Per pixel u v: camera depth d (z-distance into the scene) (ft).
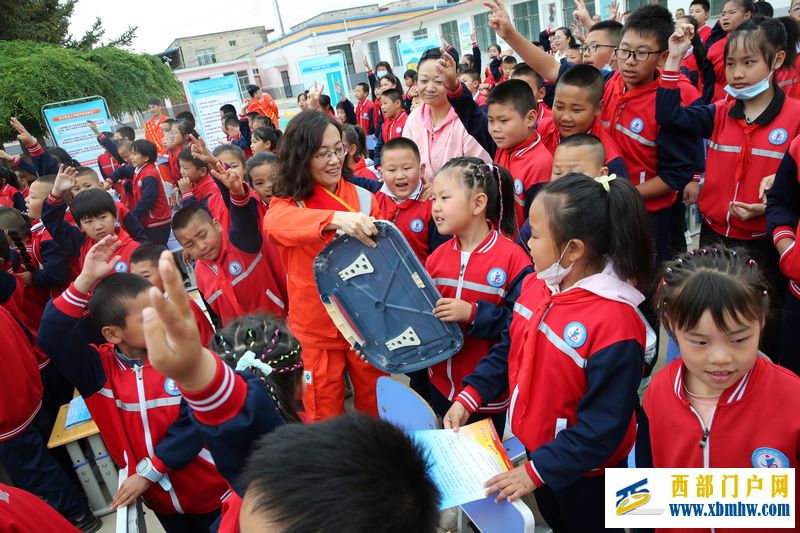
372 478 2.14
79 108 31.07
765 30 7.74
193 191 15.84
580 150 7.02
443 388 7.16
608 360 4.48
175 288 2.92
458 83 9.85
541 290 5.28
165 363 3.01
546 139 10.96
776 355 8.26
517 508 4.44
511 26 9.68
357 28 97.60
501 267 6.52
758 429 4.03
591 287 4.65
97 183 16.56
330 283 6.55
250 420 3.47
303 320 7.64
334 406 7.91
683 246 9.87
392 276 6.44
